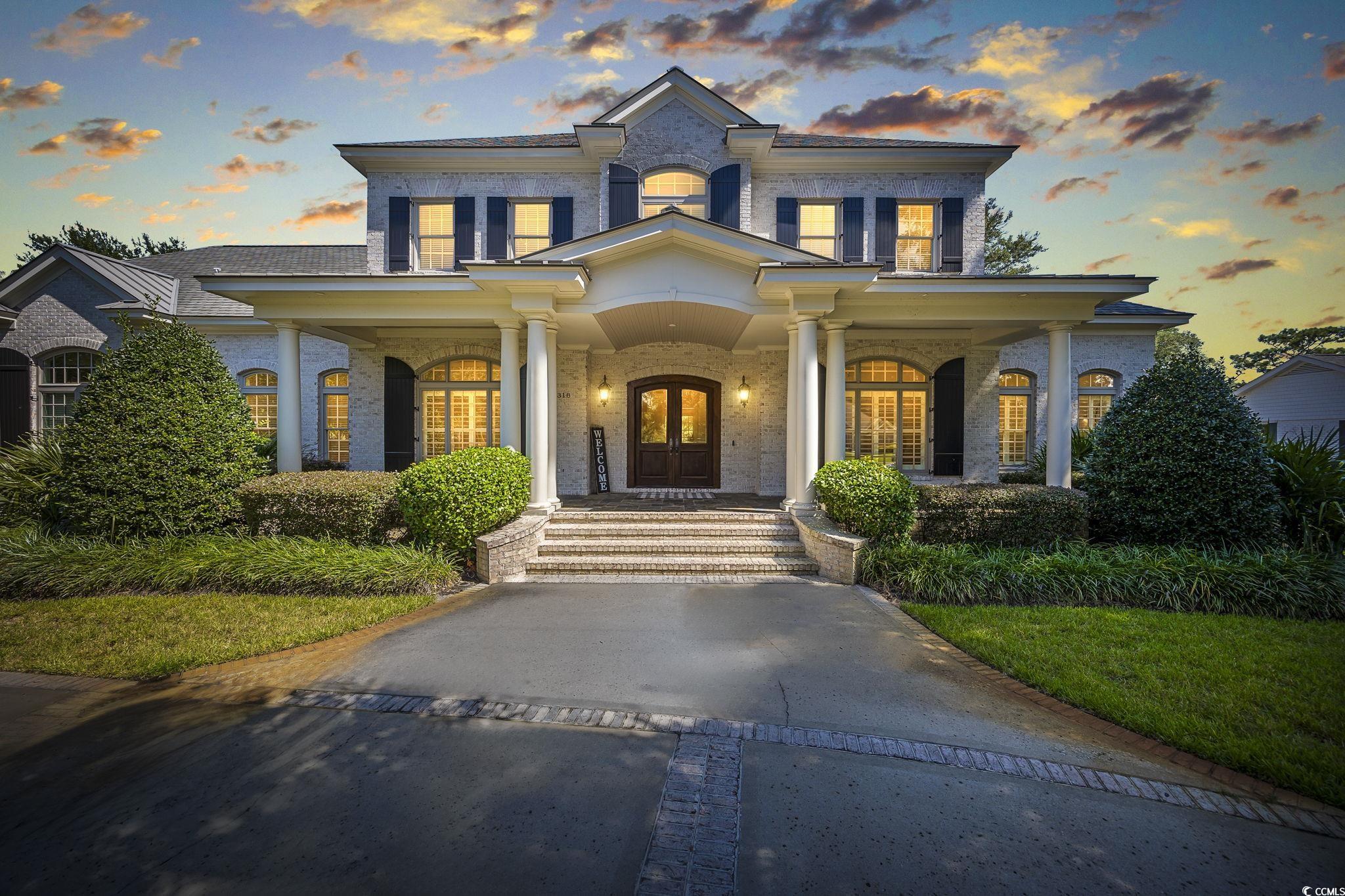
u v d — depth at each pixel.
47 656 4.84
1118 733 3.61
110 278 14.16
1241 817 2.81
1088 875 2.40
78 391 14.50
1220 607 6.07
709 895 2.27
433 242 11.97
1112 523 8.16
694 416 13.36
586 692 4.17
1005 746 3.45
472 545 7.67
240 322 14.25
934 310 9.27
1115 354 14.11
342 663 4.72
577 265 8.09
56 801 2.91
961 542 8.17
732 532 8.58
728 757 3.32
